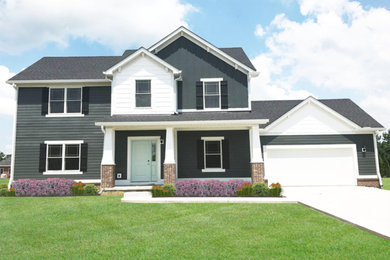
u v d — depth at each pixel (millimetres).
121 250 5656
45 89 16578
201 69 17109
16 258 5270
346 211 8969
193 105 16750
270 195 12422
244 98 16875
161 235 6730
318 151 17359
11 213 9539
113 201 11633
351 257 5121
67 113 16531
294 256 5195
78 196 13359
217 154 16844
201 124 14477
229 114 15984
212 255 5285
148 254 5387
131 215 9016
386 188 17922
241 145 16641
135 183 16016
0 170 61906
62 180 13984
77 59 19375
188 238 6445
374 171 17031
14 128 16281
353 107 19891
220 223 7836
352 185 17000
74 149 16406
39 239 6523
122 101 15930
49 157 16219
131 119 14812
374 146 17188
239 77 17062
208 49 17172
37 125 16375
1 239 6547
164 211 9562
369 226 7023
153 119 14820
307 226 7387
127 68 16188
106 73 15766
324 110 17484
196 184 12656
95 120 16516
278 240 6203
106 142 14547
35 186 13625
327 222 7801
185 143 16688
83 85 16750
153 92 16047
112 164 14438
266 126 17203
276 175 17188
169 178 14164
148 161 16469
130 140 16438
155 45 16969
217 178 16438
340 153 17281
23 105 16500
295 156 17344
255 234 6715
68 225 7816
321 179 17156
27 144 16219
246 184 12547
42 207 10445
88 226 7699
